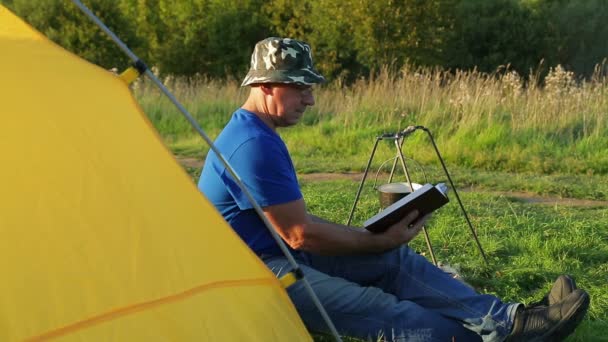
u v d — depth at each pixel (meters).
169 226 2.75
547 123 10.11
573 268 5.04
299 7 27.98
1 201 2.47
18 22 2.92
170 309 2.62
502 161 9.25
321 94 13.40
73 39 21.06
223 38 30.95
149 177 2.79
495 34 31.42
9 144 2.56
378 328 3.33
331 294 3.33
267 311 2.88
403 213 3.49
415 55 24.12
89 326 2.45
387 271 3.60
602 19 31.53
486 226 6.05
